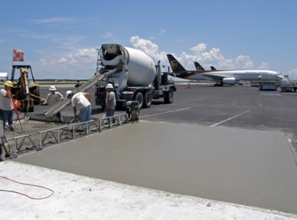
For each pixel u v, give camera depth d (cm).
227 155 549
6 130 801
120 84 1387
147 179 412
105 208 312
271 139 711
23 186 376
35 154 541
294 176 433
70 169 454
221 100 2295
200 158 526
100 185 383
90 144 629
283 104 1931
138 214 299
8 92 768
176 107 1653
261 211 313
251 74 6262
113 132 776
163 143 647
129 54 1402
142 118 1127
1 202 327
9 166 464
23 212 303
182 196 350
